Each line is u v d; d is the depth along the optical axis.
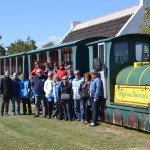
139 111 8.44
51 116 12.15
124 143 7.54
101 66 10.21
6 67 20.44
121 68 10.00
